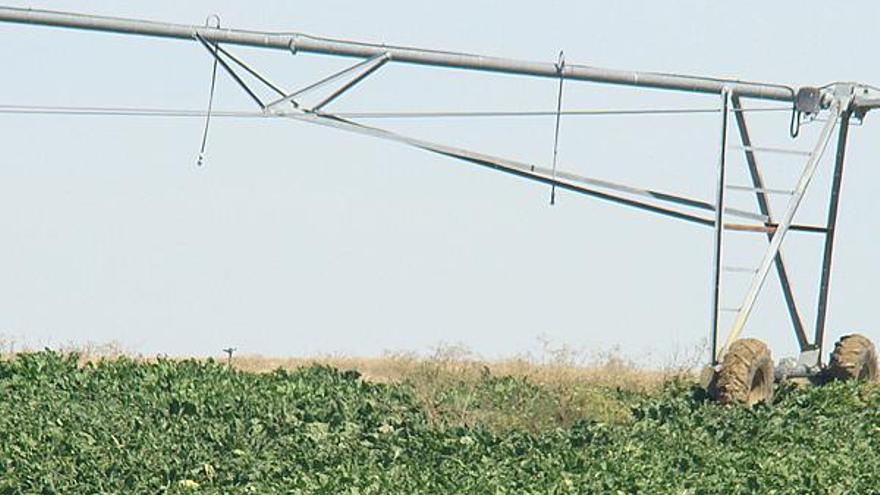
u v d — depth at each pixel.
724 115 49.19
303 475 34.97
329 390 45.94
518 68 49.56
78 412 41.59
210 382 46.56
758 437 41.12
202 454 37.75
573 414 45.34
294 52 49.47
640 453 37.47
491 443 39.81
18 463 36.25
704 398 45.84
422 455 38.53
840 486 34.53
